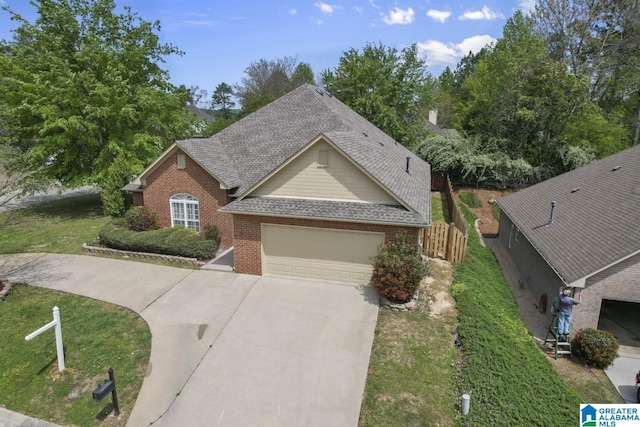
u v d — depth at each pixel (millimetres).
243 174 18703
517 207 20531
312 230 14602
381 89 39844
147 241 16969
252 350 10812
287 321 12141
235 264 15555
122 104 24953
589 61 38250
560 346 12062
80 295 13828
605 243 12203
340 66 41875
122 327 11852
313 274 15102
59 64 23906
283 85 65750
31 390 9391
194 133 32000
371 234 14070
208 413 8797
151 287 14398
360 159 14609
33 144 26016
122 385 9570
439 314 12719
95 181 25391
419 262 12945
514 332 12273
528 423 8320
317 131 20156
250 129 22125
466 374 9820
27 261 17000
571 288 11805
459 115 53344
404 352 10789
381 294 13320
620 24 37469
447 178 31359
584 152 31516
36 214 25891
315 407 8922
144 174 18828
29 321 12211
